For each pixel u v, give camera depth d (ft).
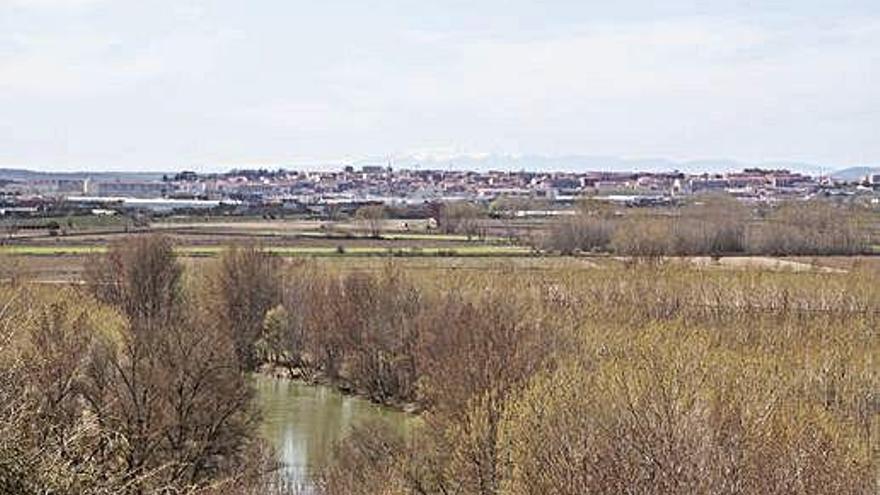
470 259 333.83
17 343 70.69
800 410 132.05
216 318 247.29
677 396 122.62
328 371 258.98
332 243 389.19
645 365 144.56
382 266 283.18
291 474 167.12
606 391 130.93
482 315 199.62
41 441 49.62
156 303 255.29
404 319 239.30
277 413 221.05
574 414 127.75
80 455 50.06
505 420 141.28
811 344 194.29
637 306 241.14
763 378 147.95
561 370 149.38
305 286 277.23
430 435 169.78
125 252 262.88
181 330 170.71
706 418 119.34
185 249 351.25
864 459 126.41
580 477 114.42
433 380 188.44
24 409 47.11
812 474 115.55
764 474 112.78
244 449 168.45
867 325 223.92
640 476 110.42
